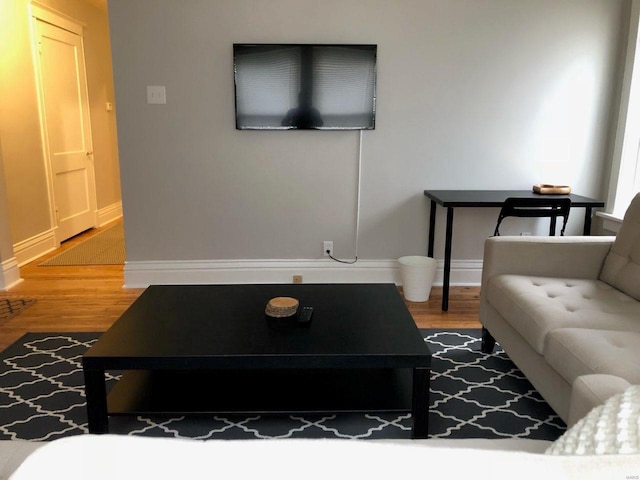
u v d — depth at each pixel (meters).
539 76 3.86
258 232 4.02
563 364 1.92
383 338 2.02
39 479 0.59
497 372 2.70
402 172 3.96
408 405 2.02
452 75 3.83
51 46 5.21
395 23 3.74
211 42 3.72
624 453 0.69
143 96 3.78
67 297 3.81
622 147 3.77
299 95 3.78
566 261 2.73
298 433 2.17
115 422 2.24
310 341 1.99
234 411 1.97
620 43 3.82
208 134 3.85
